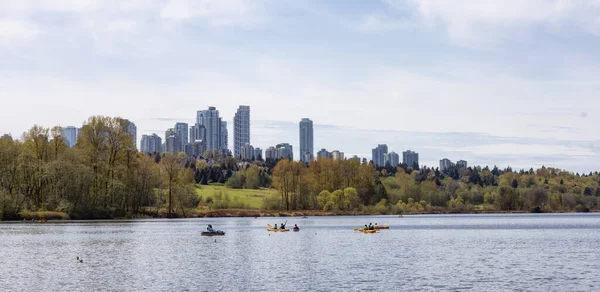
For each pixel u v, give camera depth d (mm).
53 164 158625
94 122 172375
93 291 57625
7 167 161250
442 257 84062
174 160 194875
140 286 60156
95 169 170375
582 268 72625
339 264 76312
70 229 136000
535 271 69875
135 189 181250
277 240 112438
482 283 61594
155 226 152250
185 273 68562
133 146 176875
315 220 198250
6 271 69750
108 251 90938
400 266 74250
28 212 160125
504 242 109688
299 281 62906
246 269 71750
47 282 62469
